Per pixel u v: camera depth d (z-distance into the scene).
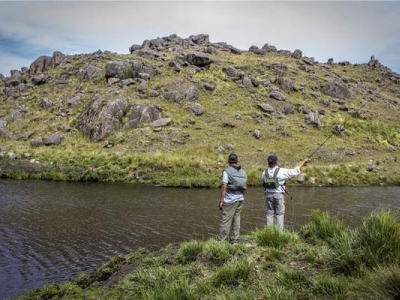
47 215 18.12
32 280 10.30
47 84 56.31
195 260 8.12
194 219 17.36
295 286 6.06
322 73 71.12
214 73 55.81
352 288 5.76
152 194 24.25
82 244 13.51
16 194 23.62
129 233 14.98
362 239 7.09
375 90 72.81
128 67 51.62
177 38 78.56
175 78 50.62
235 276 6.78
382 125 51.06
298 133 42.72
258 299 5.76
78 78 55.69
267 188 9.97
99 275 8.81
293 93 56.06
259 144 38.84
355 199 23.44
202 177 29.64
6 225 16.20
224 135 40.31
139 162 32.22
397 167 35.66
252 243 9.01
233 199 8.91
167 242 13.74
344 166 33.41
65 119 45.69
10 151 37.28
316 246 8.14
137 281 7.51
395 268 5.66
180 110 44.78
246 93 51.28
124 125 41.00
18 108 50.12
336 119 48.75
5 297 9.23
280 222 9.82
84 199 22.28
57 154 36.03
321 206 20.89
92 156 34.44
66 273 10.80
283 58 76.19
